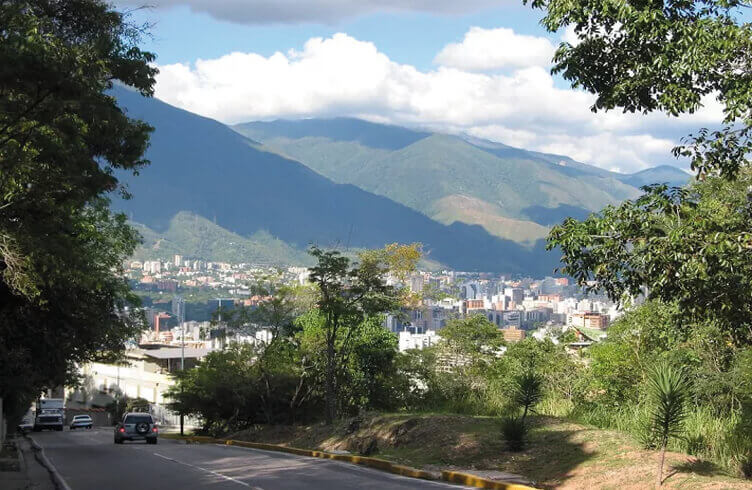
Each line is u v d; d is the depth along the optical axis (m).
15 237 17.27
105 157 18.27
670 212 13.78
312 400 44.06
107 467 22.45
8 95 14.46
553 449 17.50
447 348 43.50
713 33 12.90
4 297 25.33
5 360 30.64
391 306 37.38
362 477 17.98
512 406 26.45
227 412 46.16
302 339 42.41
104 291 33.03
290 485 16.62
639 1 13.45
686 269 12.99
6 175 15.65
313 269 36.03
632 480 14.05
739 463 14.77
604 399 27.86
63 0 17.61
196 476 18.98
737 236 12.69
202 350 102.81
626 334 27.52
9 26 14.78
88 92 15.25
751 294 13.20
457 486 15.84
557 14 13.86
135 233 35.19
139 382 99.56
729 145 14.05
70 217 20.72
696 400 21.12
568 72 14.79
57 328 30.92
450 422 22.53
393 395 42.41
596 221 13.93
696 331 22.20
